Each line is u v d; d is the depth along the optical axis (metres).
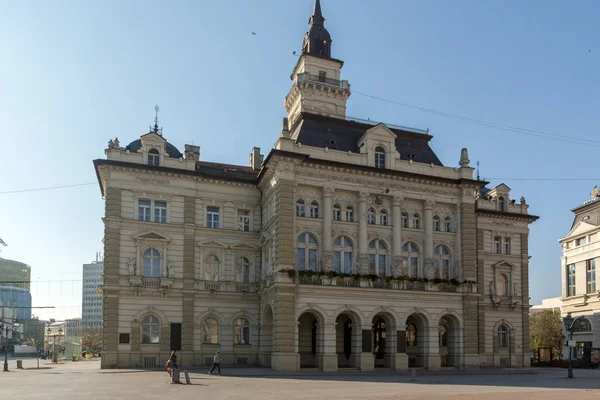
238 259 57.06
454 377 44.41
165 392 29.14
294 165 51.75
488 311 64.25
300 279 49.50
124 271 52.03
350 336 55.81
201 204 56.53
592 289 74.31
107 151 53.09
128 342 50.94
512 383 37.84
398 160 56.81
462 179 57.84
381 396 27.56
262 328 54.56
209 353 53.94
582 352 73.81
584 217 77.12
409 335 59.00
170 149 57.59
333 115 67.00
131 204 53.22
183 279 53.81
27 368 58.41
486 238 66.19
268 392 29.48
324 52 70.69
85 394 28.11
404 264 55.69
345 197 54.62
